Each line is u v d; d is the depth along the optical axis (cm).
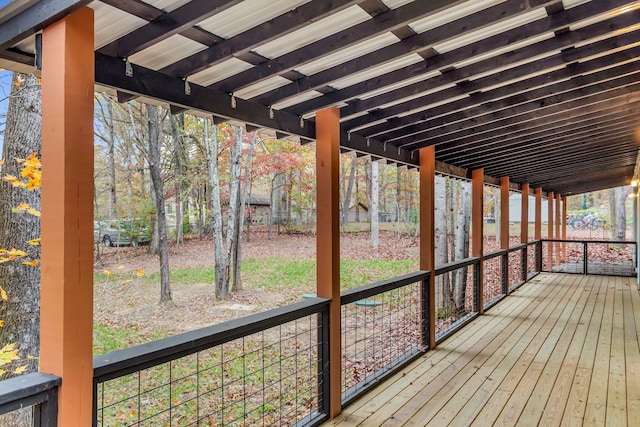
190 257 1238
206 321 757
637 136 559
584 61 287
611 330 504
